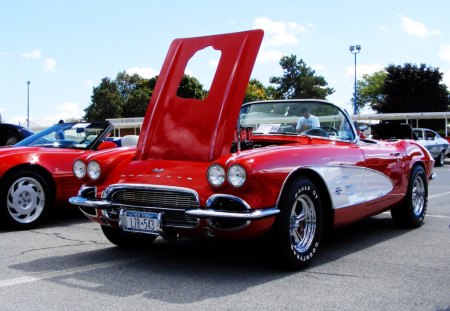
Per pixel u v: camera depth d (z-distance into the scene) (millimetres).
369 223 6641
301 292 3637
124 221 4172
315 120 5328
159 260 4582
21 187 6004
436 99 50594
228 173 3750
